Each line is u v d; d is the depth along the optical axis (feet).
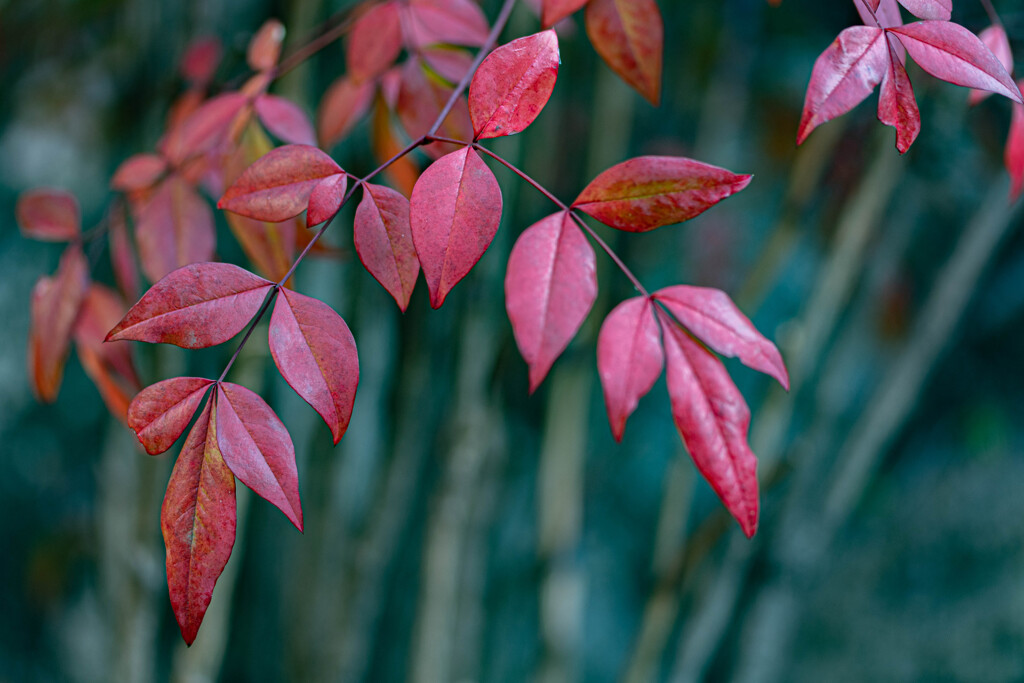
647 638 2.74
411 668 2.39
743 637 2.83
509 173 2.31
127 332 1.45
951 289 2.49
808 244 3.70
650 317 1.48
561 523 2.64
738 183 1.45
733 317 1.48
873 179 2.43
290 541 2.69
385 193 1.49
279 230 1.61
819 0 3.53
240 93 1.73
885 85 1.47
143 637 2.48
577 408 2.64
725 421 1.47
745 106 3.74
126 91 2.83
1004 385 4.43
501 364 2.42
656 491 4.02
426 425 2.39
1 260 3.59
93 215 3.30
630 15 1.59
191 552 1.45
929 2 1.49
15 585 3.52
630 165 1.46
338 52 2.42
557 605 2.65
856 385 3.33
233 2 2.51
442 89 1.67
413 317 2.39
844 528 4.43
